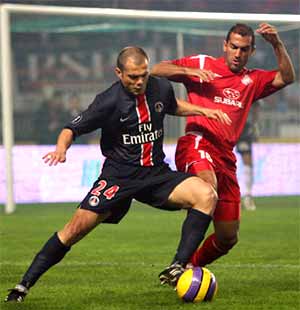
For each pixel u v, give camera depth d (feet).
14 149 227.81
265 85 97.71
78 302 84.58
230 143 96.02
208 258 98.89
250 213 195.83
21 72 288.10
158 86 83.66
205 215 82.64
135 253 126.52
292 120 271.90
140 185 83.25
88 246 135.54
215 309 79.41
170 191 83.61
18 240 145.38
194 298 81.61
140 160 83.46
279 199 237.66
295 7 285.02
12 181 200.44
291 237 147.13
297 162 247.09
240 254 124.36
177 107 86.33
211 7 286.46
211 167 93.61
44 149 230.48
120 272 106.42
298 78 268.21
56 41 290.56
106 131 83.46
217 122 95.66
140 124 82.64
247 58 96.32
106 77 288.10
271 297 86.53
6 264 115.14
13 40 288.10
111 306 82.02
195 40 276.82
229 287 93.50
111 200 82.23
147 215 194.49
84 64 289.12
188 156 94.99
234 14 179.52
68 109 276.41
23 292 82.94
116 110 81.97
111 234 153.28
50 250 82.48
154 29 259.19
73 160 230.27
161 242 140.97
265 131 269.85
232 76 96.89
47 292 90.99
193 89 97.40
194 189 82.99
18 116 275.39
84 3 267.18
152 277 101.86
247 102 97.25
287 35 258.78
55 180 230.07
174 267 81.56
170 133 252.01
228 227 96.12
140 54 80.02
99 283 97.35
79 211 82.53
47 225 170.71
